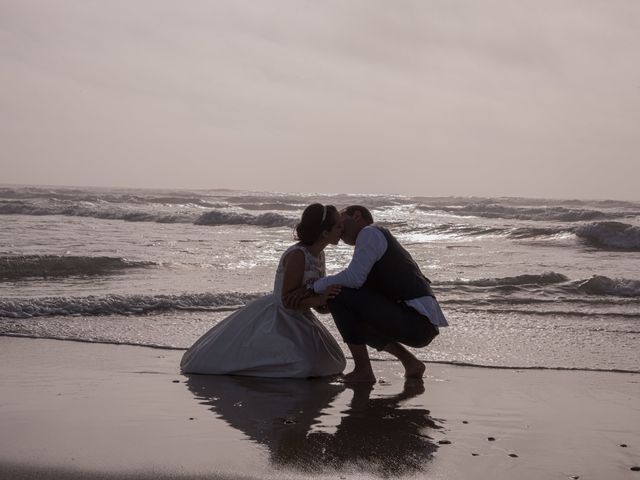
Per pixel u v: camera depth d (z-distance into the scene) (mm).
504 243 19344
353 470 3324
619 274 11961
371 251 5191
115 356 5840
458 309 8375
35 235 18062
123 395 4660
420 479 3234
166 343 6371
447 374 5527
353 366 5871
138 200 41344
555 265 13438
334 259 13477
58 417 4094
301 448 3646
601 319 7852
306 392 4910
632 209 48750
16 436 3707
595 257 15703
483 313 8133
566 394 4930
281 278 5453
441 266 12977
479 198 71688
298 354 5355
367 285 5301
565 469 3426
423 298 5277
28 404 4352
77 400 4488
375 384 5195
